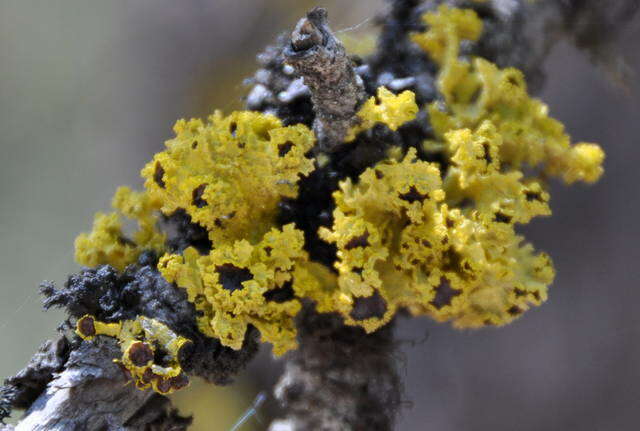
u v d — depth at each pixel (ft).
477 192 0.55
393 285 0.55
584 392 1.14
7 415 0.54
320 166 0.55
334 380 0.59
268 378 1.04
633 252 1.10
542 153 0.56
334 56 0.52
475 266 0.54
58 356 0.54
